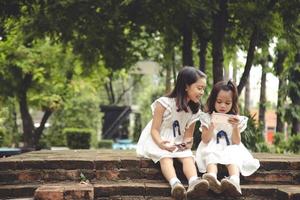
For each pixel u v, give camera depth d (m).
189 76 5.50
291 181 5.83
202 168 5.59
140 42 14.32
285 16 10.11
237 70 15.73
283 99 12.56
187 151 5.52
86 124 23.14
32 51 15.45
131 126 32.88
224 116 5.71
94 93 21.67
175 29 11.09
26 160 5.73
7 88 16.31
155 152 5.53
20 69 15.95
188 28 10.90
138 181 5.66
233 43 12.06
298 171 5.88
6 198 5.38
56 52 15.51
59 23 11.21
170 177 5.29
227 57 13.46
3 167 5.69
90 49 12.45
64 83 17.03
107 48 12.62
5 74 15.88
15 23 11.57
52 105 17.19
